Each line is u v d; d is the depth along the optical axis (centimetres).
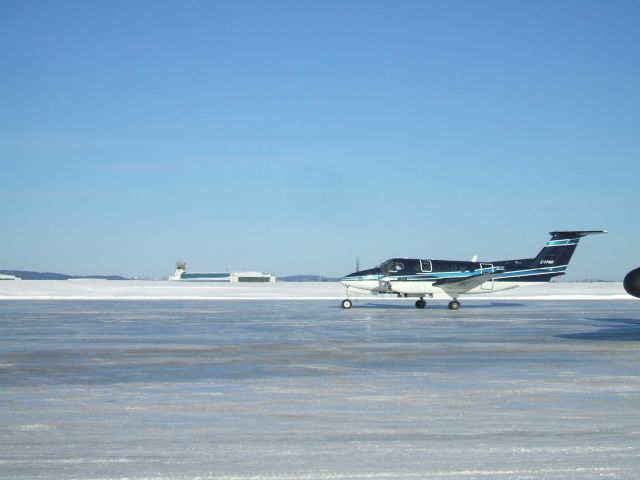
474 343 1961
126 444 775
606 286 9581
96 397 1080
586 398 1066
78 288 7475
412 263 3909
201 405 1010
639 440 792
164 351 1753
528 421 895
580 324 2741
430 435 817
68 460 709
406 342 1991
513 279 4003
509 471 669
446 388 1163
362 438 802
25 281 9394
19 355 1664
